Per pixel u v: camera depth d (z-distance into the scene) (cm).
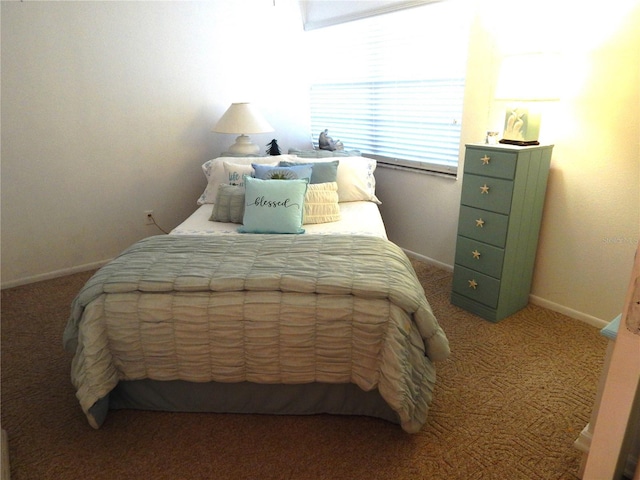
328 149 342
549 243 245
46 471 150
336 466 150
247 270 170
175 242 202
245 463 152
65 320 251
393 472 147
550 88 204
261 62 363
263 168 270
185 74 331
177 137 339
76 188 306
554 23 218
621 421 96
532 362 204
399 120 323
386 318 154
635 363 90
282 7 362
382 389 152
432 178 304
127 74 307
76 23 282
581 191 224
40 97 280
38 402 184
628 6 192
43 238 300
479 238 237
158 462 153
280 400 172
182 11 318
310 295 160
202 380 166
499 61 245
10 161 278
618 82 201
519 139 223
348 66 354
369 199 294
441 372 198
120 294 164
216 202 263
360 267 172
